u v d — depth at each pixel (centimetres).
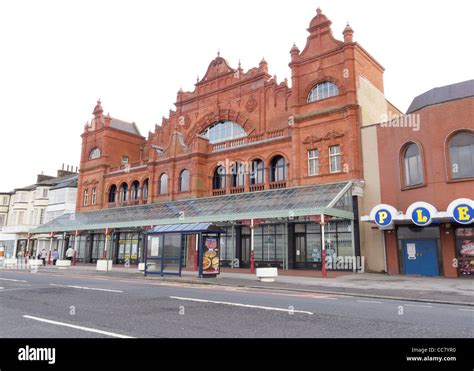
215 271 2198
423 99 2544
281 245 2888
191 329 741
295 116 3009
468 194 2098
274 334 702
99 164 4622
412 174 2395
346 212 2462
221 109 3791
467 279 2038
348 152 2719
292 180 2953
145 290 1473
